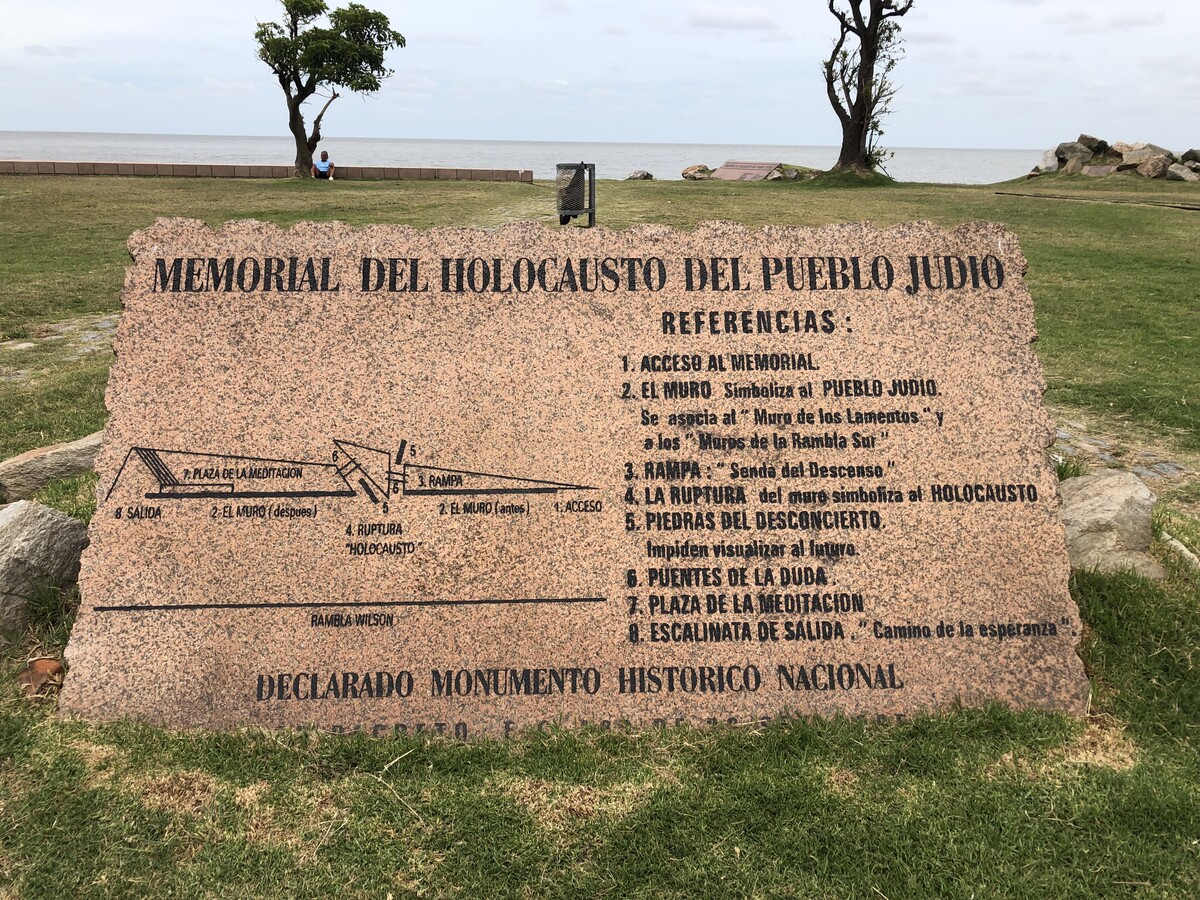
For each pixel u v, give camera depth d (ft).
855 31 101.24
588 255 14.06
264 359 13.47
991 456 13.51
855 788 11.10
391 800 10.82
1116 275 45.88
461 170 92.89
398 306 13.75
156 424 13.21
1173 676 13.06
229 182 83.66
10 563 13.50
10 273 44.47
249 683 12.30
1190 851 10.18
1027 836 10.36
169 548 12.78
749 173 116.26
